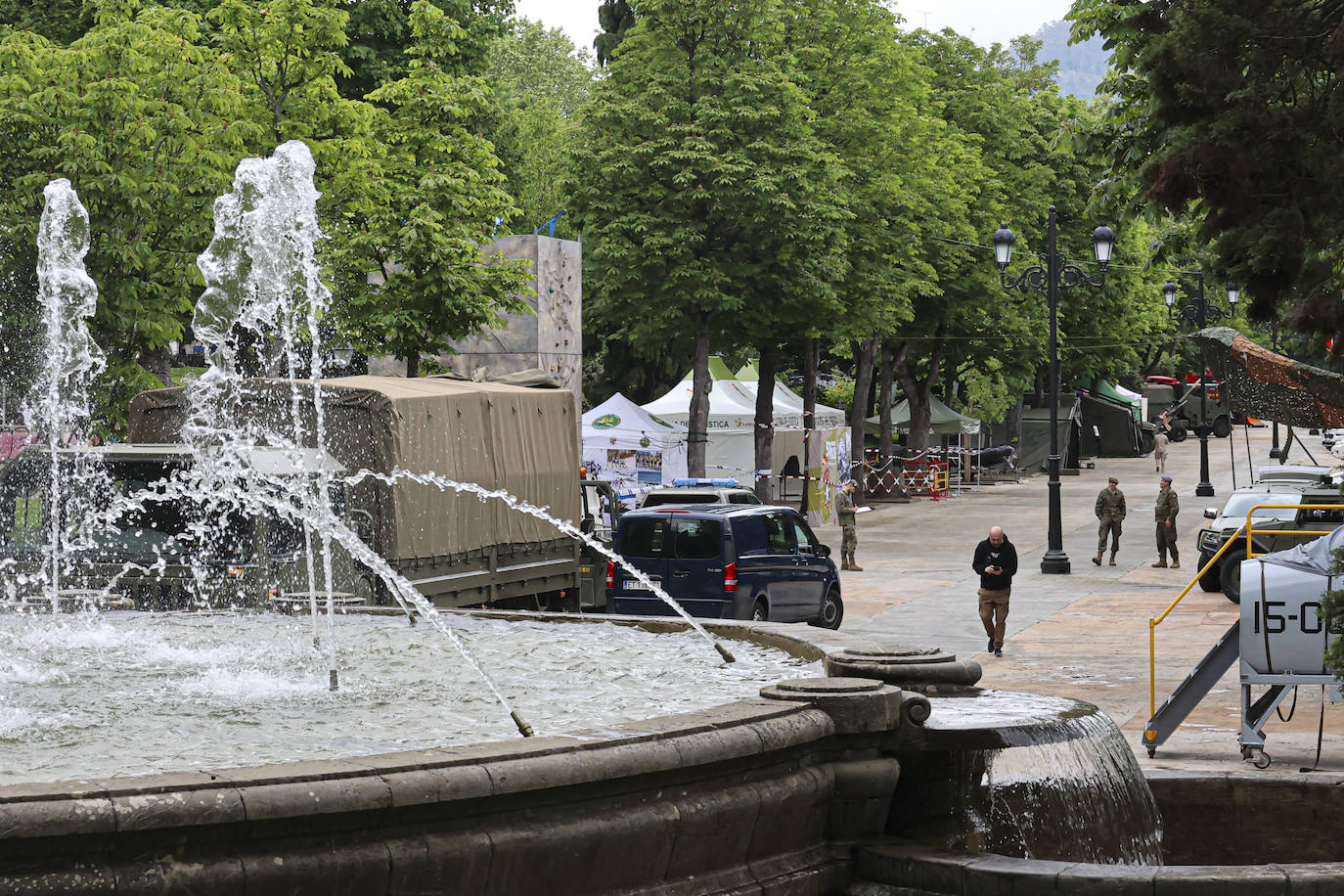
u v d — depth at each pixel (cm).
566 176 3828
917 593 2783
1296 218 1278
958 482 5994
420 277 2689
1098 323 6706
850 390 6856
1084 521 4450
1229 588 2538
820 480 4278
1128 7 1531
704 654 983
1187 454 8606
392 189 2783
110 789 460
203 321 2364
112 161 2438
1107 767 745
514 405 1970
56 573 1455
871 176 4238
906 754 694
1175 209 1370
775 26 3778
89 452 1505
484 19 4491
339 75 4147
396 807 497
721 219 3772
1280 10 1281
